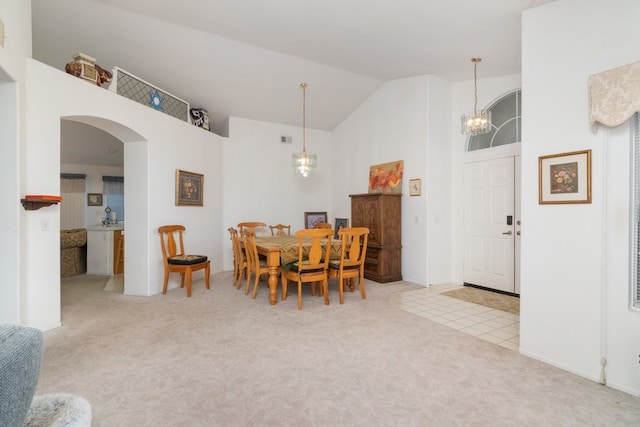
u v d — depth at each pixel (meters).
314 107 5.88
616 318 2.01
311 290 4.44
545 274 2.36
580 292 2.17
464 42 3.47
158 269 4.25
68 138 6.00
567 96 2.23
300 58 4.44
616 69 1.96
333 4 2.91
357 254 3.92
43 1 3.26
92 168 7.27
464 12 2.81
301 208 6.56
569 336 2.22
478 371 2.21
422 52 3.82
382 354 2.46
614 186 2.02
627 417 1.71
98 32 3.71
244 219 5.96
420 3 2.75
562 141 2.26
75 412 0.71
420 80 4.78
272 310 3.52
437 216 4.81
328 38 3.65
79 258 5.54
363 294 4.02
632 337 1.95
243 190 5.95
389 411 1.77
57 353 2.44
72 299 3.92
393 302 3.87
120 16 3.49
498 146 4.40
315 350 2.52
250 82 4.97
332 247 3.98
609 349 2.04
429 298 4.06
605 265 2.05
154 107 4.31
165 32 3.76
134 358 2.37
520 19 2.85
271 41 3.86
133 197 4.09
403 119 5.07
